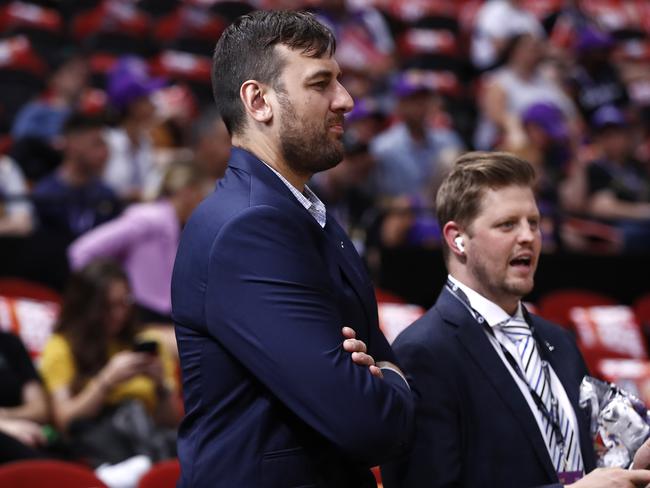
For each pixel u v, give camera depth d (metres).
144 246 16.11
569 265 19.45
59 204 17.52
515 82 26.44
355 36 29.47
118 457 12.38
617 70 32.31
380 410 5.75
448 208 7.49
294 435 5.91
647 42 36.09
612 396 6.95
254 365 5.79
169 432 12.66
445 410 6.94
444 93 29.34
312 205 6.44
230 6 32.06
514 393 7.09
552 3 35.16
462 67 31.09
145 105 22.08
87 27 31.44
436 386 6.98
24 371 13.18
